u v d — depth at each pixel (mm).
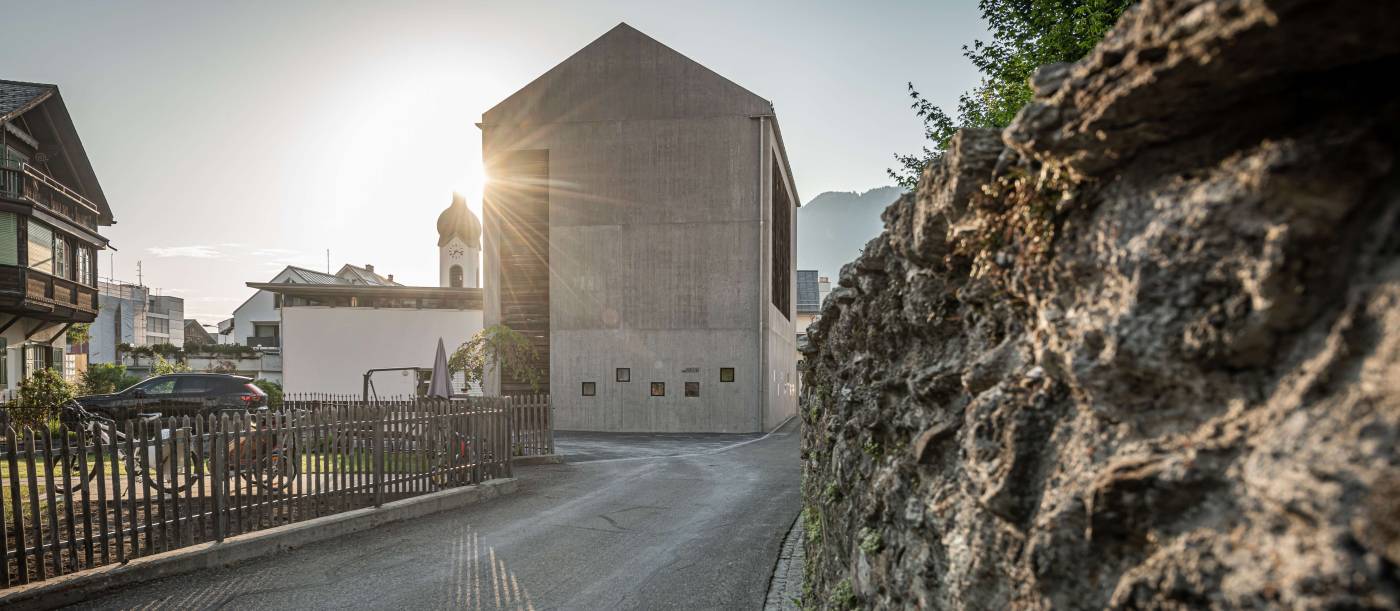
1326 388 1094
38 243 22438
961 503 2172
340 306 39344
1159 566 1334
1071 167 1639
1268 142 1240
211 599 6125
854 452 4047
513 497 11430
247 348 51344
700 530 9008
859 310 4086
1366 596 947
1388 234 1062
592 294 25969
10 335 23375
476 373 24078
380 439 9492
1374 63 1129
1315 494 1026
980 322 2357
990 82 11648
